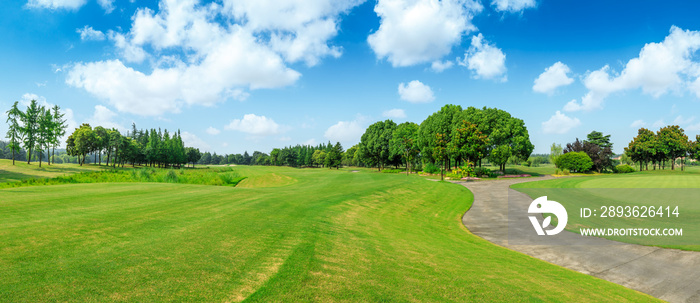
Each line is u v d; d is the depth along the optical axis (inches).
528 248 433.1
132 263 207.3
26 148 2765.7
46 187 644.1
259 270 210.8
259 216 421.1
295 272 212.2
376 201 748.0
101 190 624.7
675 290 286.5
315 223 413.4
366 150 3312.0
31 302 148.0
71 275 182.5
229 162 7815.0
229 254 241.0
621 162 3956.7
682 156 2955.2
